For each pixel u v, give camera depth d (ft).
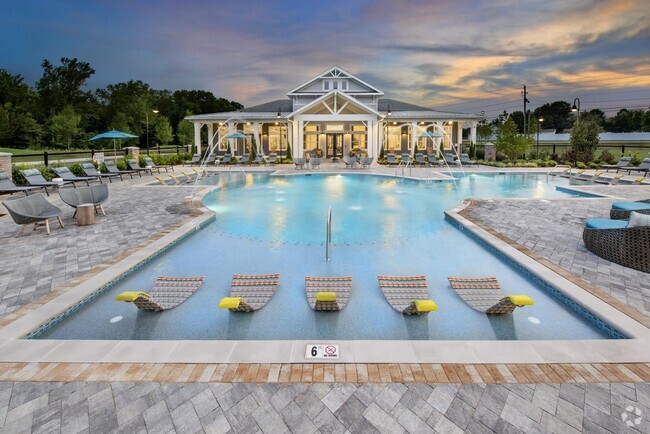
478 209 33.06
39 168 49.57
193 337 13.47
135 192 44.45
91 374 10.06
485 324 14.24
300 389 9.48
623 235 18.33
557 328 13.87
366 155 97.55
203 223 29.22
